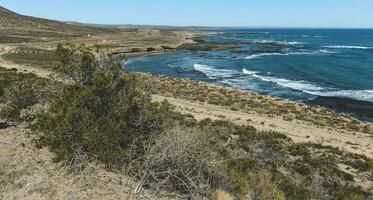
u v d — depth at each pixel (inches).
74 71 393.4
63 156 307.3
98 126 323.3
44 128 340.5
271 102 1569.9
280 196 342.3
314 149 871.1
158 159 285.1
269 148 735.1
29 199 247.3
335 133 1122.0
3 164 289.3
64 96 363.3
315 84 2127.2
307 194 410.3
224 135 796.6
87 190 260.8
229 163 420.2
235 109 1364.4
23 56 2861.7
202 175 299.0
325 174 631.8
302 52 4116.6
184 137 309.0
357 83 2172.7
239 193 313.7
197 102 1457.9
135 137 317.4
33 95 477.4
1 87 521.7
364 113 1501.0
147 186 276.2
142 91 382.9
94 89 346.6
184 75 2425.0
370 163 786.8
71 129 323.3
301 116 1332.4
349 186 582.2
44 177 276.8
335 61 3211.1
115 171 296.4
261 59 3356.3
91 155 308.7
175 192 275.0
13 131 388.2
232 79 2276.1
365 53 4018.2
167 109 381.7
